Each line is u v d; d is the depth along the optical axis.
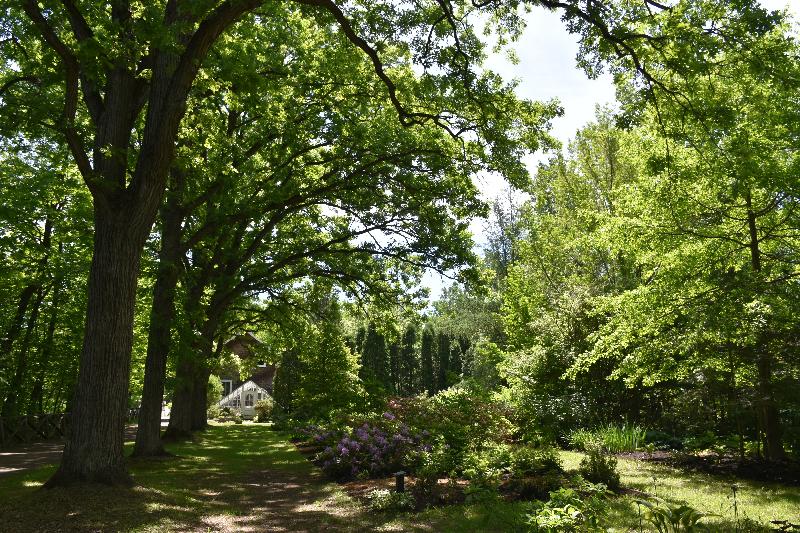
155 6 8.83
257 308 25.38
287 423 26.83
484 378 31.02
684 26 8.37
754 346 11.07
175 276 15.24
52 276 21.80
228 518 7.92
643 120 10.34
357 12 10.87
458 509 7.93
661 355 12.50
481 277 17.84
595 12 8.67
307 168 17.61
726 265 12.98
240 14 8.46
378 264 20.64
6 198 18.52
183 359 15.23
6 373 22.14
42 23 8.27
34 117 8.48
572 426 17.12
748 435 13.44
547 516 5.45
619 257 21.06
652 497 8.41
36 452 18.03
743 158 10.04
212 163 12.98
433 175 15.95
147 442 14.73
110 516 7.42
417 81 13.10
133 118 10.05
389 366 49.28
